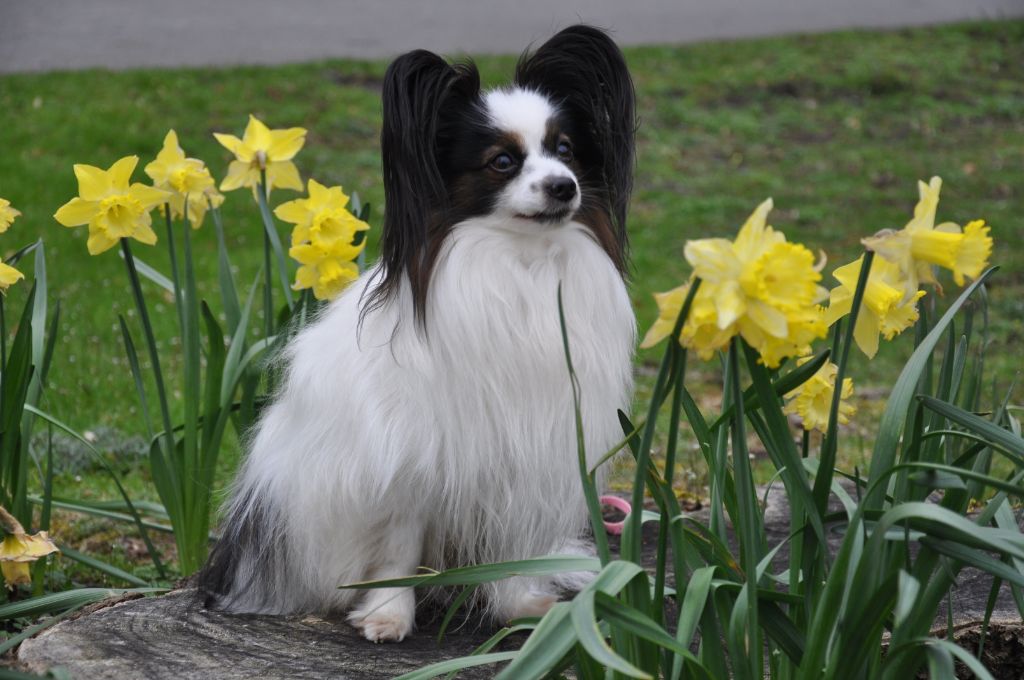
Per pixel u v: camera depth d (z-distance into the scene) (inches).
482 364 131.4
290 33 740.0
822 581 97.0
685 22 813.2
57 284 367.6
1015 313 392.5
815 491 95.5
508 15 812.6
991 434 91.4
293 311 165.8
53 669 107.0
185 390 170.4
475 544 138.9
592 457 137.4
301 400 139.7
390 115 132.8
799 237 464.8
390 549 138.3
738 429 90.4
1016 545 81.8
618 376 139.8
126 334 165.6
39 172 458.9
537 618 106.7
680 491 217.8
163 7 805.2
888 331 91.8
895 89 668.7
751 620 92.0
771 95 654.5
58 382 293.9
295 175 173.5
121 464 255.6
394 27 765.9
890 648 95.9
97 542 212.8
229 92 585.6
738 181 532.7
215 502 203.9
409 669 128.8
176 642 135.4
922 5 871.7
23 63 635.5
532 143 139.9
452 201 138.1
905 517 84.7
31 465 247.8
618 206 148.3
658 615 96.4
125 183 153.6
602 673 99.4
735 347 89.1
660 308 82.8
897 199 512.1
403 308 132.4
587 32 149.5
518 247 135.5
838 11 853.2
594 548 165.8
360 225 156.8
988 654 136.9
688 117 609.9
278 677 125.2
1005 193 520.4
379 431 131.2
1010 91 671.8
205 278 384.2
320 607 148.7
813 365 91.4
